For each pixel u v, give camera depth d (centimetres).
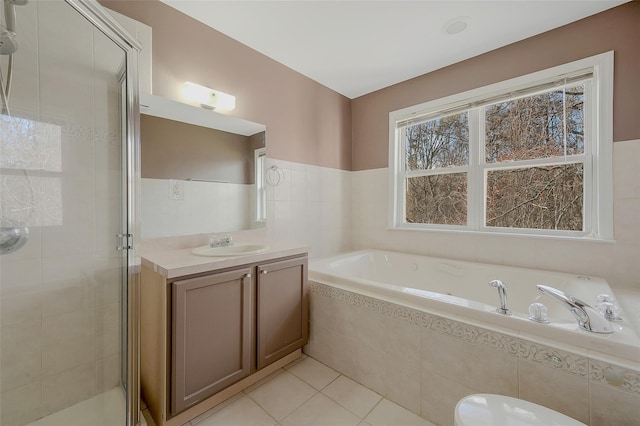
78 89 125
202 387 136
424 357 142
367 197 304
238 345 151
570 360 105
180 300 127
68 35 121
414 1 169
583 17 184
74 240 127
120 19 151
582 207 193
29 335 118
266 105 228
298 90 256
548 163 204
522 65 209
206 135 191
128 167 134
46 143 118
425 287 243
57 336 124
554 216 204
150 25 164
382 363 157
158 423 130
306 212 263
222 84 199
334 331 182
